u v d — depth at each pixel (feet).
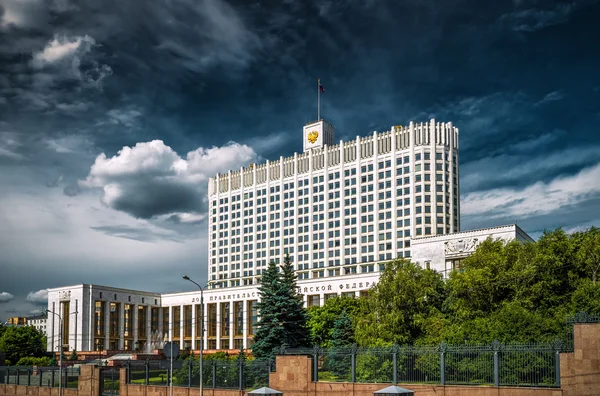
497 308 182.39
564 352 116.47
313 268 588.50
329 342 299.58
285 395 149.38
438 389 129.39
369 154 570.46
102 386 200.34
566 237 196.34
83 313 545.44
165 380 183.93
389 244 540.11
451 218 529.45
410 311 209.15
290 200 621.31
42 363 381.81
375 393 112.98
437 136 540.11
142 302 601.21
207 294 578.25
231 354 451.53
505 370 127.13
